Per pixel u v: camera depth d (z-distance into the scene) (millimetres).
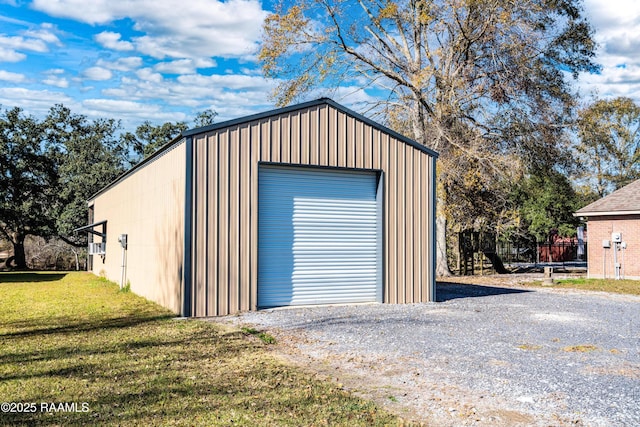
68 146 34531
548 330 8305
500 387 5203
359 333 8016
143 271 13492
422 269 12156
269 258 10656
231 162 10039
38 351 6730
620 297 13766
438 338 7629
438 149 20672
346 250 11508
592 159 41406
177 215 10133
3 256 38500
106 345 7094
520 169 20453
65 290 15734
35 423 4109
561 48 22844
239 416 4309
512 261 35656
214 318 9453
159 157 11828
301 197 11039
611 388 5160
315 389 5070
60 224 32281
